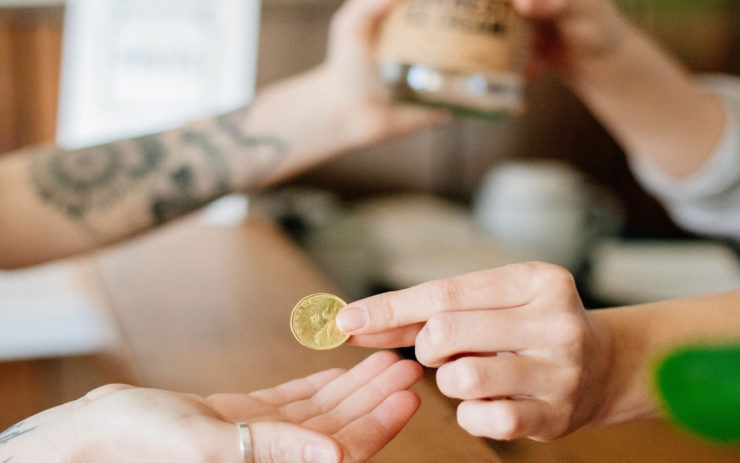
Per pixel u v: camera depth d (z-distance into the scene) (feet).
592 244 4.42
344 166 5.11
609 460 1.77
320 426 1.53
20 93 4.66
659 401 1.36
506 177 4.38
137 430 1.44
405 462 1.67
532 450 1.79
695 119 2.48
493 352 1.51
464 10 1.90
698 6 5.04
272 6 4.73
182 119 4.16
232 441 1.40
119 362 2.29
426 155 5.20
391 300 1.50
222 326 2.36
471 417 1.47
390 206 4.79
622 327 1.62
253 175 2.40
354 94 2.23
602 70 2.25
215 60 4.15
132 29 4.09
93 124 4.11
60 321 2.90
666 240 5.48
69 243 2.40
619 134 2.63
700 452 1.80
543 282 1.49
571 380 1.47
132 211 2.39
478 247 4.05
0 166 2.44
